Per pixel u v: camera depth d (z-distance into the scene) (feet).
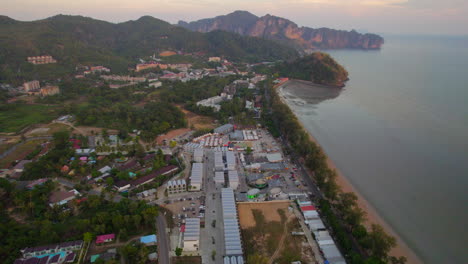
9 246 449.89
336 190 613.52
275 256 472.85
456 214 611.88
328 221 549.13
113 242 489.26
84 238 476.95
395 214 613.11
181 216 564.30
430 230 567.59
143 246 465.47
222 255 472.03
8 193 587.27
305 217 559.79
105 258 443.32
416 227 575.38
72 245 465.88
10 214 545.44
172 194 641.40
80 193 625.82
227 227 520.42
